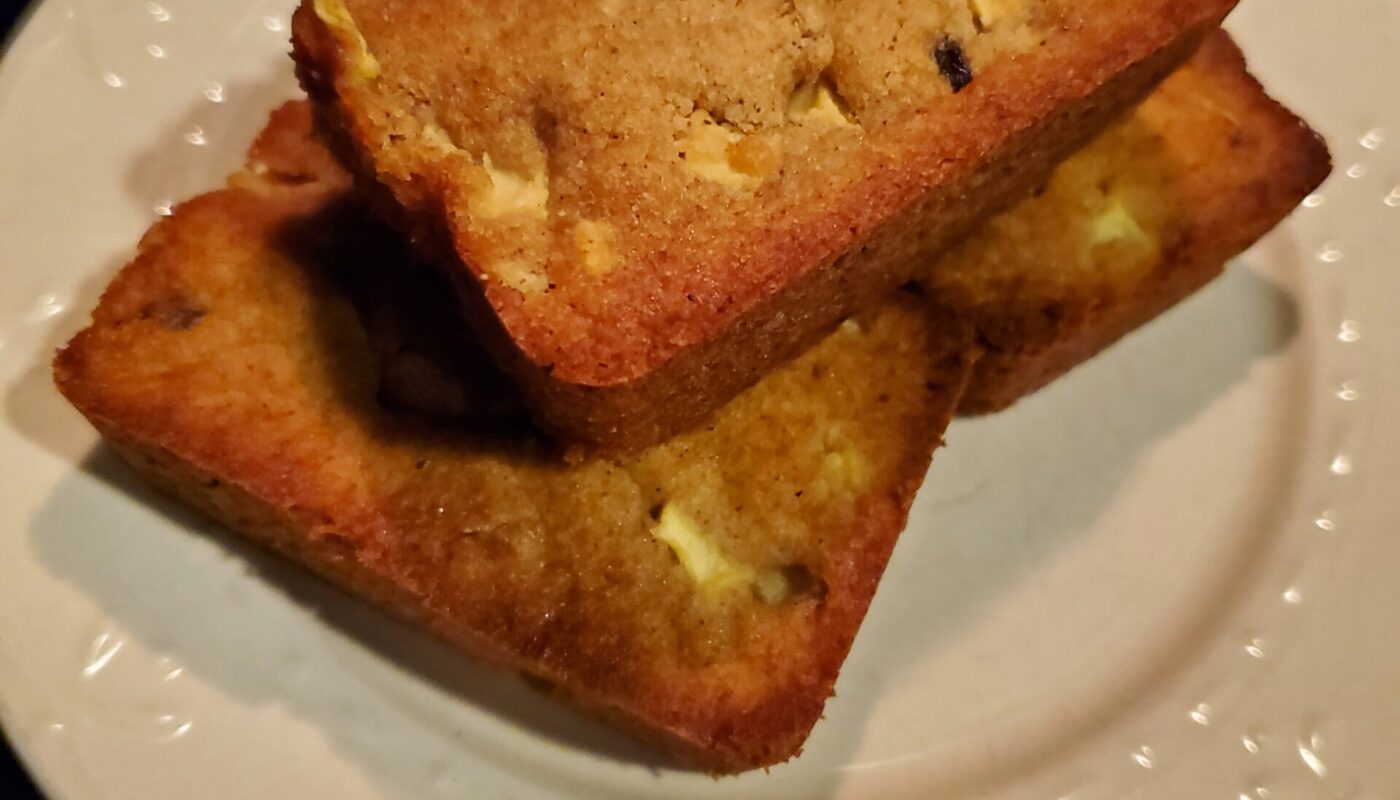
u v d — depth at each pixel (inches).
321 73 3.8
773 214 3.9
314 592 4.5
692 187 3.8
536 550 4.3
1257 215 5.4
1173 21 4.4
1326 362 5.6
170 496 4.5
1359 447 5.3
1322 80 6.1
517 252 3.7
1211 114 5.6
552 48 3.7
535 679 4.5
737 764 4.3
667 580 4.3
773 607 4.4
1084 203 5.4
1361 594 5.0
